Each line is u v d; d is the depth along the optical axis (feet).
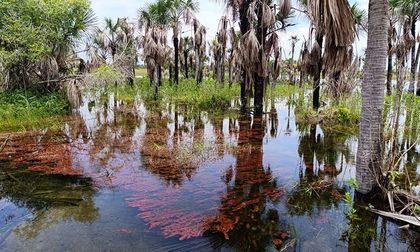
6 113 33.55
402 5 44.52
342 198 14.44
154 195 15.05
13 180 17.08
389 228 11.72
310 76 43.34
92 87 44.75
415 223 11.40
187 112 44.60
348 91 37.42
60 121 36.68
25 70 41.52
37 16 39.24
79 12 42.01
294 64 91.61
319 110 38.09
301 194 15.07
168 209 13.50
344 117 33.14
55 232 11.57
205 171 18.74
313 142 26.16
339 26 14.14
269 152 23.06
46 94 43.16
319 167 19.38
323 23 14.70
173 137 28.48
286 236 11.26
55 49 43.34
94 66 47.70
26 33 36.91
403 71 14.32
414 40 48.26
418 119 27.68
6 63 38.14
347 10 14.14
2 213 13.14
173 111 45.88
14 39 36.68
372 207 13.10
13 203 14.14
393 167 13.71
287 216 12.80
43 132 30.40
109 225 12.06
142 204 14.01
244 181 16.97
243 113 42.80
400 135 26.03
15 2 37.52
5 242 10.91
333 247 10.55
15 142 26.11
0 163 20.13
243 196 14.90
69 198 14.67
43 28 40.04
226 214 13.01
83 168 19.19
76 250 10.40
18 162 20.40
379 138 13.75
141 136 28.96
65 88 43.62
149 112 45.14
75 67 48.21
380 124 13.71
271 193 15.25
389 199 12.98
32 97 39.63
